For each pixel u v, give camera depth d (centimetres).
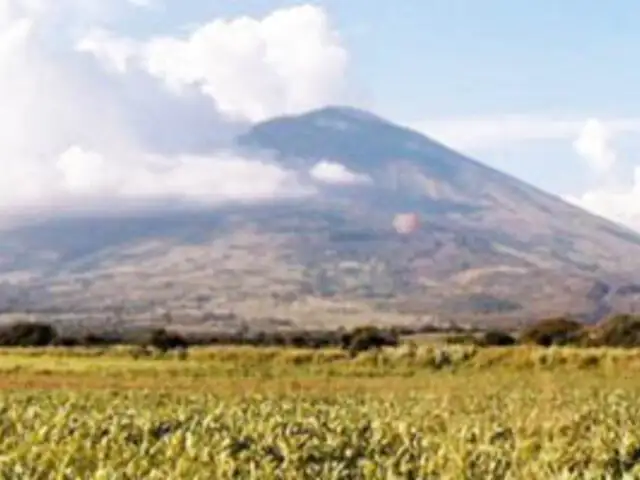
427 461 2698
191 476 2342
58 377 7125
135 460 2478
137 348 10262
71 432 3206
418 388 6203
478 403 4556
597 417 3800
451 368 8238
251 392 5391
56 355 9388
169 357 9206
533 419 3578
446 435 3141
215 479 2336
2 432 3180
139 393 4969
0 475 2309
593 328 11762
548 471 2559
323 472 2472
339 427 3325
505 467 2673
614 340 11119
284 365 8488
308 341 13325
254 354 9050
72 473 2347
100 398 4656
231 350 9494
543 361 8112
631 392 5081
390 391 5744
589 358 8050
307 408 4038
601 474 2506
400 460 2648
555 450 2786
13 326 12669
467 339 12419
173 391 5562
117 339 13138
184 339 13062
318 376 7625
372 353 8781
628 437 2927
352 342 12644
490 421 3688
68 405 3984
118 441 2900
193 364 8444
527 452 2803
